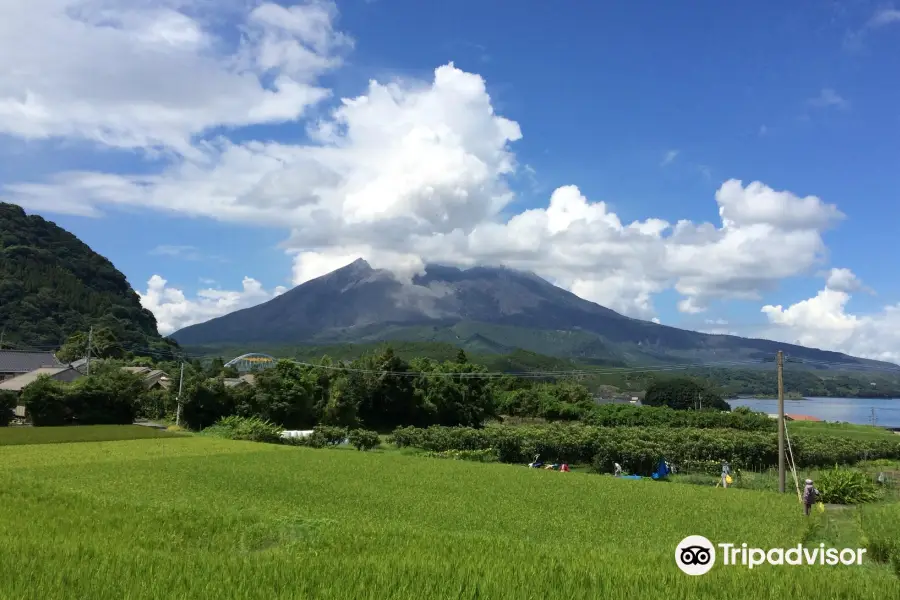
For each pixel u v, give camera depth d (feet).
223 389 225.97
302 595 31.32
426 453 180.55
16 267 433.07
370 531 54.60
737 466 161.58
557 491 95.96
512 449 175.32
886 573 46.16
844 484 99.81
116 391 213.05
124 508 64.75
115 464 111.04
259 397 231.30
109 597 30.81
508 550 48.14
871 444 192.44
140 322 501.97
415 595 31.91
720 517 76.07
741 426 258.57
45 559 38.11
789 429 247.09
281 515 64.75
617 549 53.26
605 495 93.30
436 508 75.97
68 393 203.62
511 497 87.81
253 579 34.12
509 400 322.96
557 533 63.41
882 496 105.91
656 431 194.59
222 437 189.98
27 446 141.28
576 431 183.21
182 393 220.02
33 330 381.81
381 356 271.49
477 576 36.19
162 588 32.19
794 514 79.61
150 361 366.22
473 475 114.11
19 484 80.74
